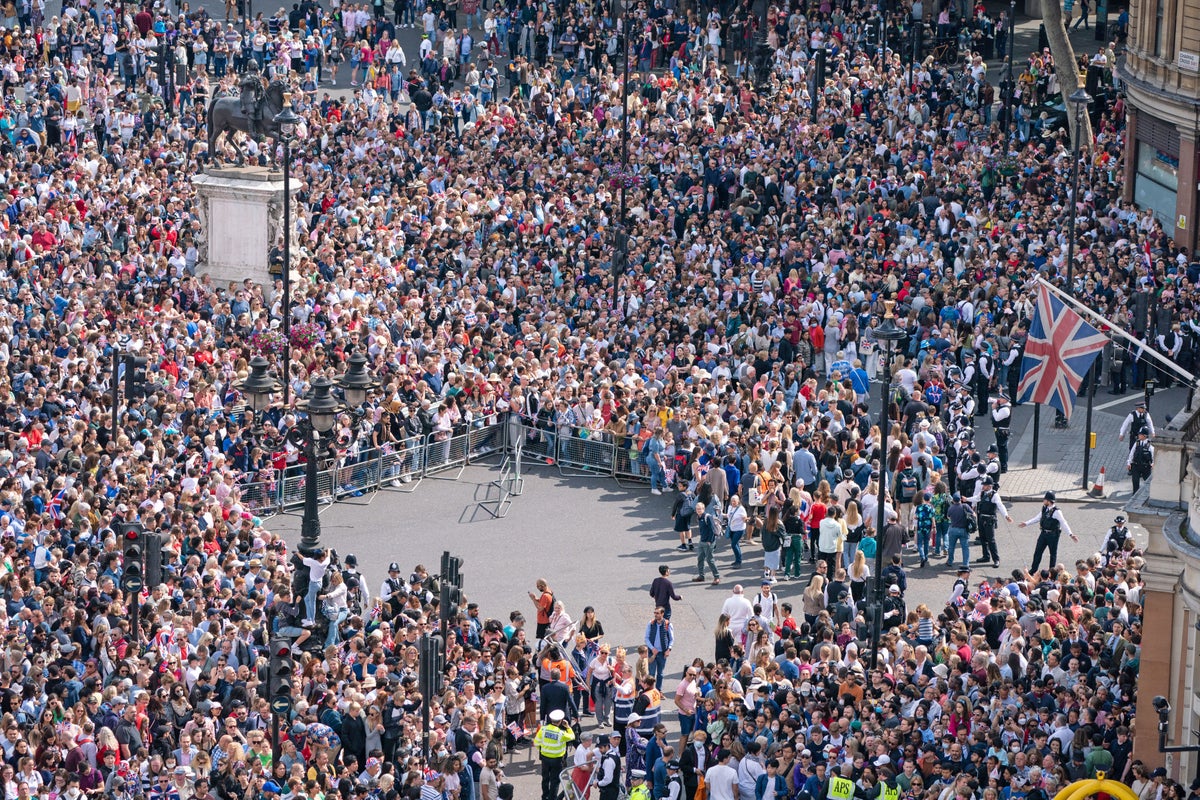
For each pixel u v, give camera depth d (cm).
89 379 17962
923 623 14338
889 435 17900
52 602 13738
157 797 12081
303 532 12294
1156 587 12681
